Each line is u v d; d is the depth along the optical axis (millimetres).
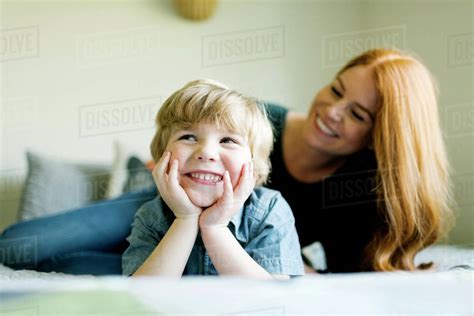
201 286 635
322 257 1386
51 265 1305
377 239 1228
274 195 944
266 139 909
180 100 837
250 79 2412
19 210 1727
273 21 2428
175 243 787
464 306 614
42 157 1863
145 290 617
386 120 1180
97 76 2242
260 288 637
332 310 590
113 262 1303
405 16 2098
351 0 2418
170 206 799
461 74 1752
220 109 810
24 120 2154
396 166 1181
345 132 1247
